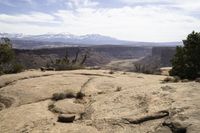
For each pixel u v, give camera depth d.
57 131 11.78
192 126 9.94
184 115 11.08
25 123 13.20
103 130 11.51
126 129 11.29
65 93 17.64
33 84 21.38
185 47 26.64
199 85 15.82
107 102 15.11
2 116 14.79
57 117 13.87
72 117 13.05
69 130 11.80
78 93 17.45
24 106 16.27
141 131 10.85
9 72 36.38
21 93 19.17
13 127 12.90
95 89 18.86
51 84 21.11
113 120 12.28
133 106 13.77
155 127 10.96
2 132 12.51
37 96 18.22
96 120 12.70
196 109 11.57
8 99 18.45
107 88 19.09
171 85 16.28
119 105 14.26
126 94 15.90
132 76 25.47
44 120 13.41
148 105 13.31
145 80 22.09
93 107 14.62
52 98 17.69
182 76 25.39
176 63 26.58
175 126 10.36
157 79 23.08
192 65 25.17
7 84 23.14
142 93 15.38
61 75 25.22
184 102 12.74
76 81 22.00
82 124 12.49
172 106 12.44
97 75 25.80
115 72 29.20
